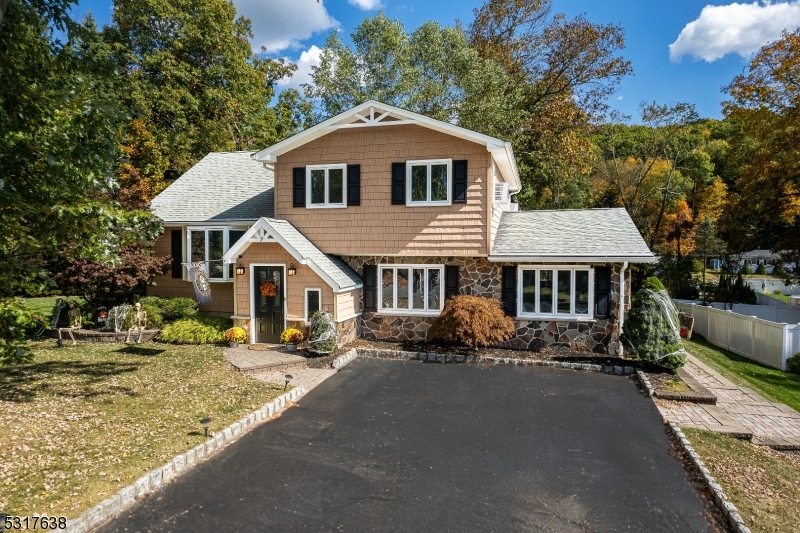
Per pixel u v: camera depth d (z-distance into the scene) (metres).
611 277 12.24
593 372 10.81
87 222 7.24
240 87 30.55
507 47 29.00
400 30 28.14
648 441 7.04
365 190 13.38
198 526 4.70
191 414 7.61
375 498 5.31
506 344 12.95
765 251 47.44
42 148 6.50
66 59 7.63
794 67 20.58
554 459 6.37
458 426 7.56
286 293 12.72
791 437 7.58
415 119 12.55
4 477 5.32
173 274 16.12
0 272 6.79
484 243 12.55
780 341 13.16
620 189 33.59
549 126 26.62
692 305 19.27
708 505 5.25
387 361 11.79
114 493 5.08
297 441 6.93
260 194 16.72
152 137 25.17
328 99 29.16
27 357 6.72
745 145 29.41
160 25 27.39
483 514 5.01
